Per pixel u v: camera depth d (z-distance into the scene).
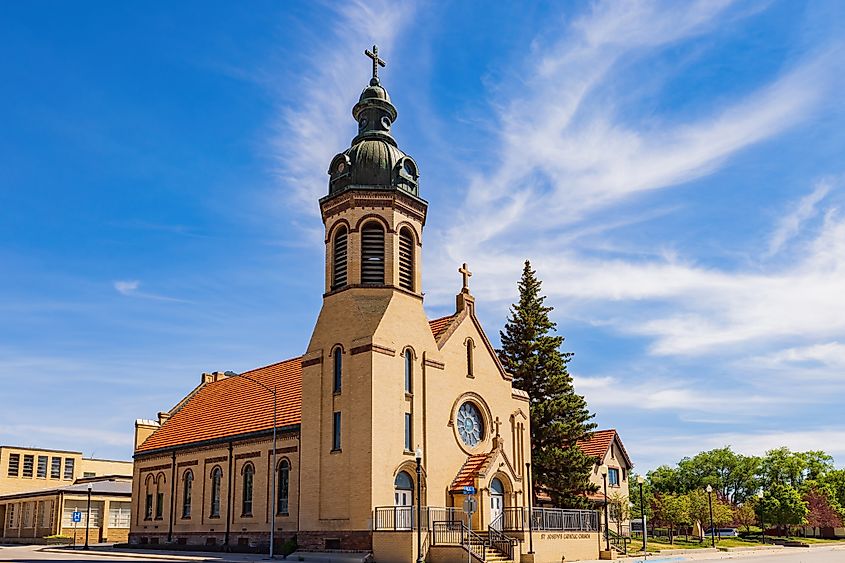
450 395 41.81
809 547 79.06
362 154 42.38
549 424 52.16
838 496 118.56
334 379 39.75
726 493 124.12
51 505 71.25
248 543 44.12
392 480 37.34
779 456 124.12
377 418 37.31
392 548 34.72
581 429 52.59
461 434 42.25
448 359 42.31
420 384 40.19
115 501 72.44
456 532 36.44
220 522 46.84
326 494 38.31
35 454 91.31
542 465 51.25
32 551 52.12
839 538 108.56
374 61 45.94
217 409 54.06
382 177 41.97
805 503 95.94
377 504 36.28
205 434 50.72
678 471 126.56
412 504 38.16
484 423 43.81
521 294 57.66
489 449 43.50
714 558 50.12
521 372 54.34
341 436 38.28
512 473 42.34
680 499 80.56
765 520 94.38
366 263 40.84
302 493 39.56
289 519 40.97
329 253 42.09
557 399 53.03
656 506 81.50
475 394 43.56
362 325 39.19
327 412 39.47
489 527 37.94
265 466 44.09
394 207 41.44
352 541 36.31
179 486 51.59
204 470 49.38
